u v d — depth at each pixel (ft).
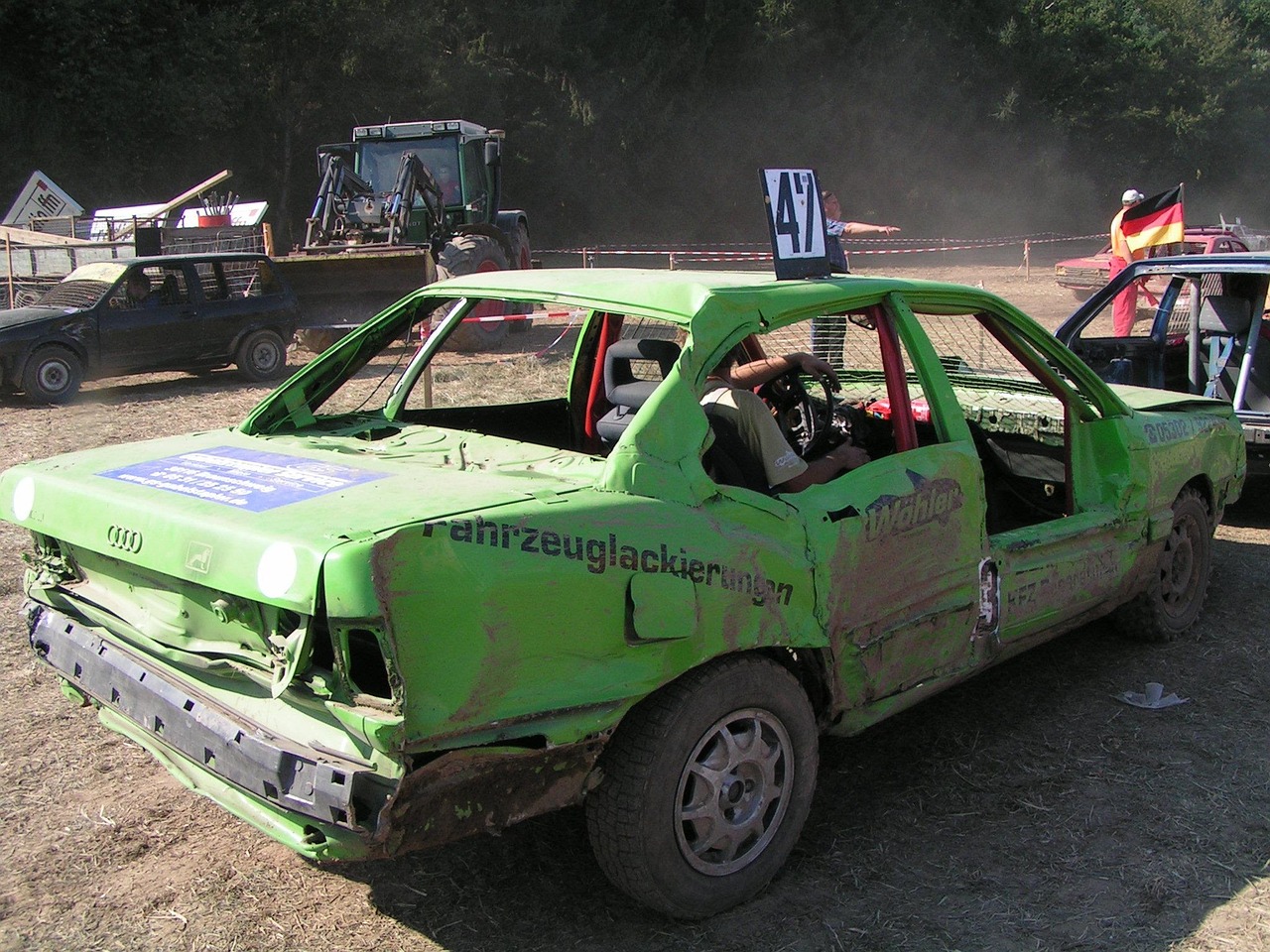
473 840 11.98
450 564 8.56
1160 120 149.89
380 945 10.26
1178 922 10.44
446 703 8.48
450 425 14.88
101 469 11.33
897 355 12.77
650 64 122.21
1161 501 15.89
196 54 92.58
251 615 9.07
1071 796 12.76
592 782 9.65
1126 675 16.08
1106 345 25.38
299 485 10.19
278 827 9.09
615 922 10.57
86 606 11.13
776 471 11.61
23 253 55.42
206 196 76.95
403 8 108.27
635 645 9.55
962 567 12.62
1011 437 17.20
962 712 14.99
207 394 41.96
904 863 11.51
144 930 10.41
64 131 87.45
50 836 11.94
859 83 134.92
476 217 55.42
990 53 143.54
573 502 9.50
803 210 12.42
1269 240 59.98
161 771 13.42
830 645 11.10
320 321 51.47
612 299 11.55
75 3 84.38
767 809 10.85
